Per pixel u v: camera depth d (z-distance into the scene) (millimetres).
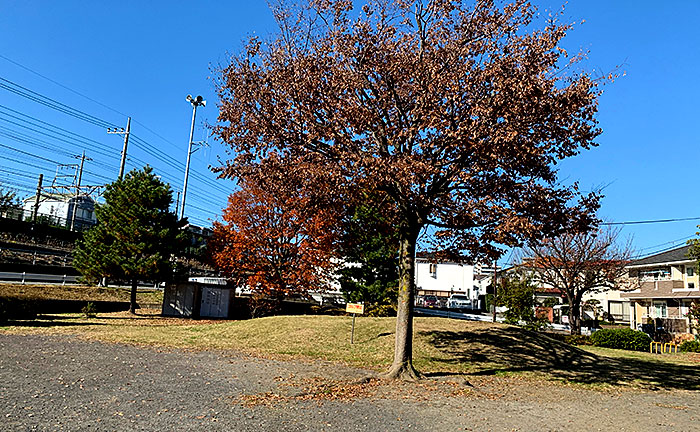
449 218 10859
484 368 13430
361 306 16172
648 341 24984
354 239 24891
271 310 27766
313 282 27047
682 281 32875
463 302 49406
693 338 29203
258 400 8086
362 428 6758
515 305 25875
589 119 9844
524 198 10508
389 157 9695
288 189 11344
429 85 9703
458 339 16375
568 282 31766
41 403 7004
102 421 6324
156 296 32062
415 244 11812
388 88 10664
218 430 6258
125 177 27875
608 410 9094
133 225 25656
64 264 34750
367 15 10695
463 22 10414
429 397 9180
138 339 15867
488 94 9539
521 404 9141
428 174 9656
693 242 22609
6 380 8367
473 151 9672
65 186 47812
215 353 13820
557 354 16250
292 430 6457
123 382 8867
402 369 10914
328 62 10516
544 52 9242
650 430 7656
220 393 8469
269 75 10484
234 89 10766
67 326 18578
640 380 13516
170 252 27031
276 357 13648
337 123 10500
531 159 10070
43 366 9914
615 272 30906
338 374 11188
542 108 9188
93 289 29016
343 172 10094
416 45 11062
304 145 10688
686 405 10117
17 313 19672
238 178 11180
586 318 49094
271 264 27422
